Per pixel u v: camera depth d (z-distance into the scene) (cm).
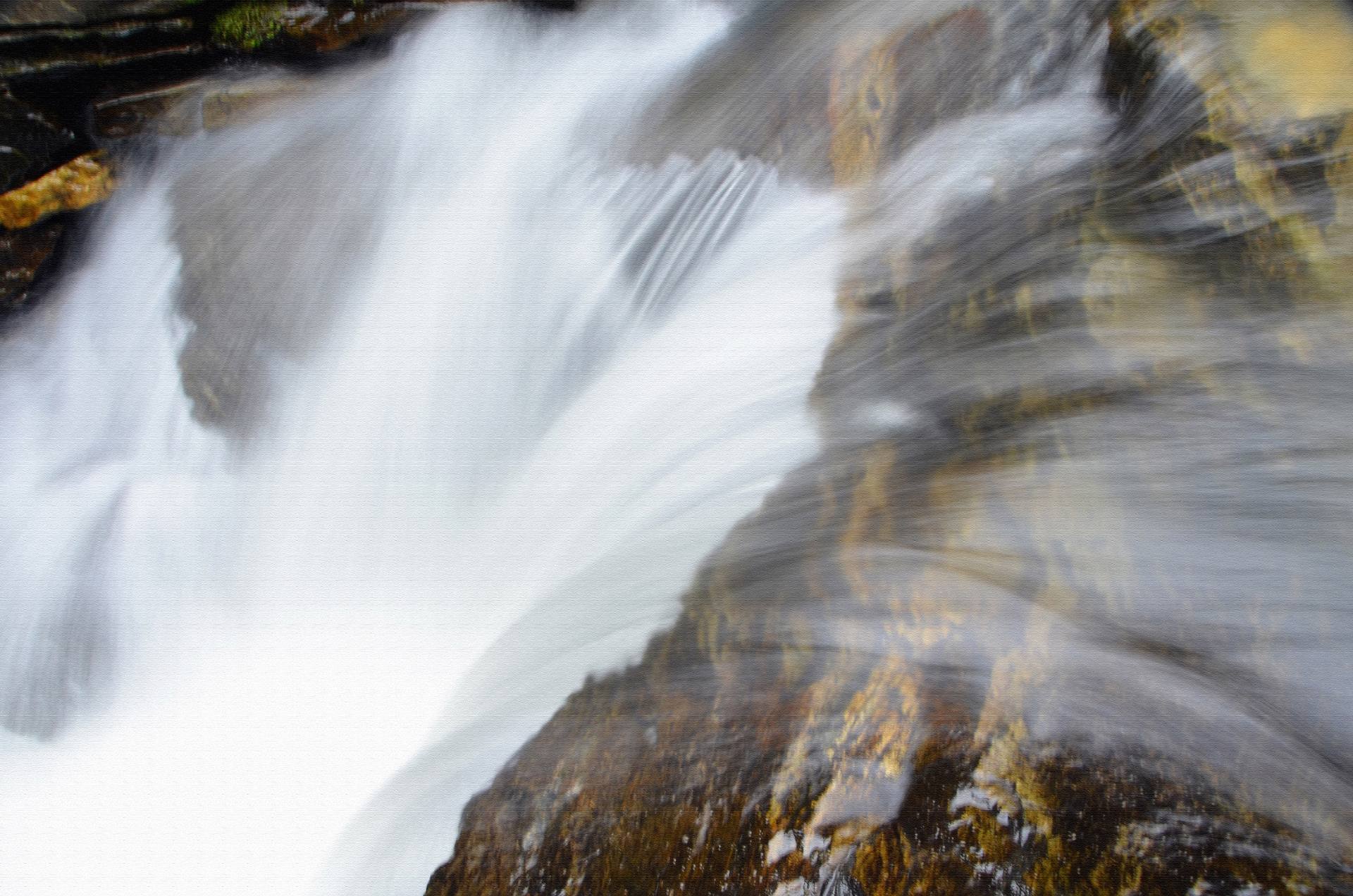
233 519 444
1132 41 392
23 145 503
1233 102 351
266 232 505
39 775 377
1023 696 251
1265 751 238
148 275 511
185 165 526
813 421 356
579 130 506
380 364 466
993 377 338
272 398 477
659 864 242
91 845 345
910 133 429
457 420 450
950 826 229
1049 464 307
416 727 343
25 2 483
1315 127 338
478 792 282
